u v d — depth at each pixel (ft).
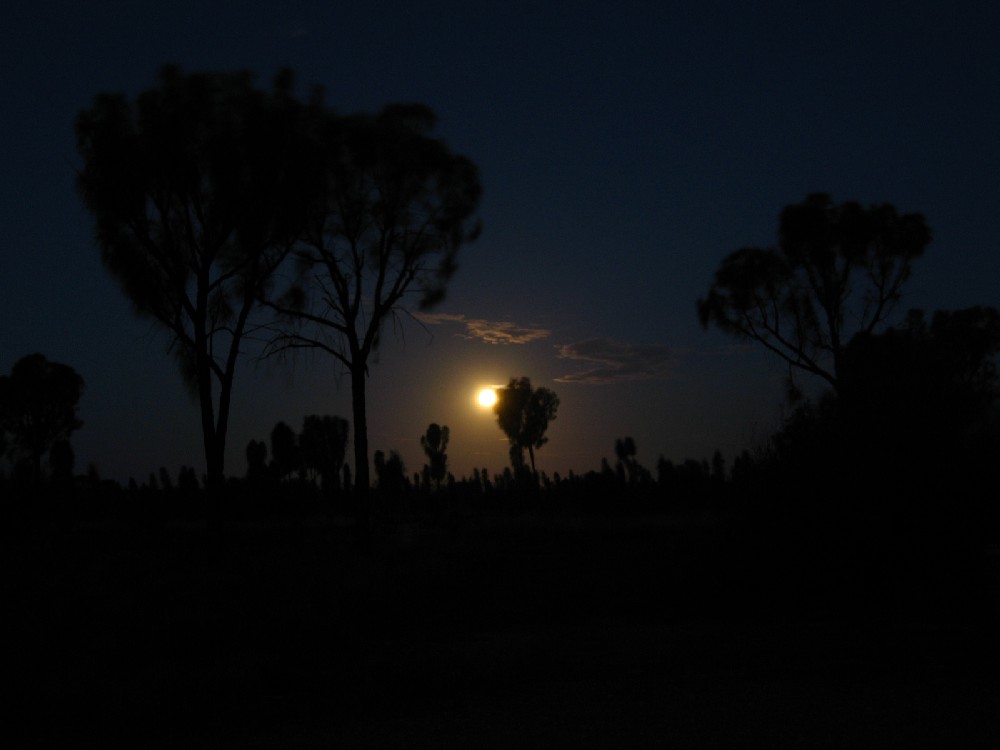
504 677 32.09
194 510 185.68
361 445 91.35
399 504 259.80
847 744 22.26
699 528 59.57
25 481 130.52
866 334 115.55
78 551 91.91
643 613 48.73
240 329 82.28
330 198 92.58
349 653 36.86
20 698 28.99
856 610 47.19
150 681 29.45
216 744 24.52
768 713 25.76
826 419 52.31
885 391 51.52
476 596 54.85
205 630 39.17
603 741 23.20
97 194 78.79
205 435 78.18
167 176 79.61
